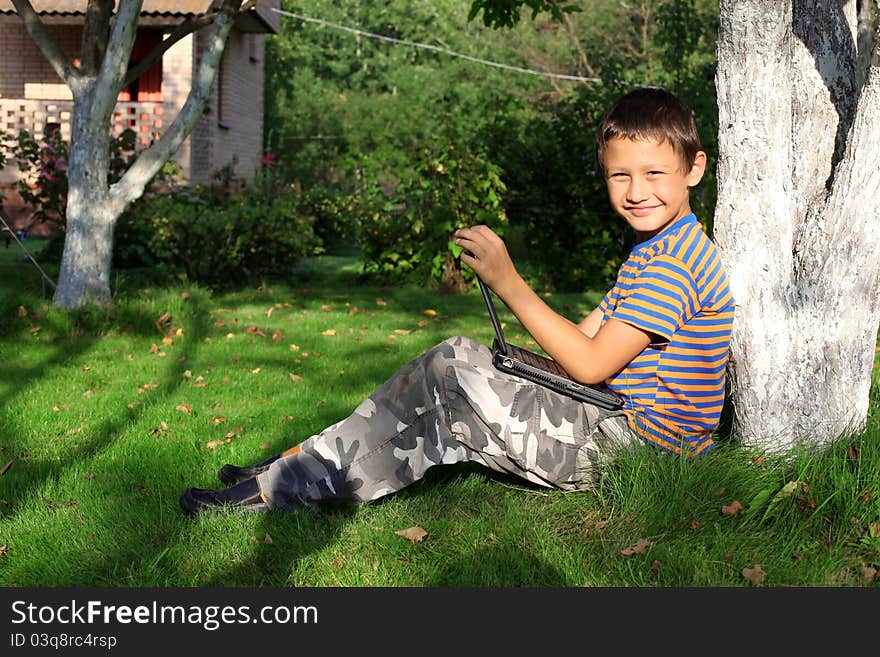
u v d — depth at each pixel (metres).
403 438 3.14
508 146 11.91
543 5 8.37
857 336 3.48
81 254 7.63
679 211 3.01
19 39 18.89
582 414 3.13
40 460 4.10
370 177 12.49
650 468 3.16
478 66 35.97
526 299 2.87
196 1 16.36
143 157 7.90
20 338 6.93
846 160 3.49
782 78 3.50
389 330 7.92
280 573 2.98
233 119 20.81
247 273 10.96
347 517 3.35
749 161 3.52
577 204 11.55
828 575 2.91
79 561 3.07
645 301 2.89
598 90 12.21
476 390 3.10
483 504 3.47
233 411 4.97
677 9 19.09
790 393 3.51
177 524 3.31
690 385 3.06
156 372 6.01
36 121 17.20
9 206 17.25
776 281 3.52
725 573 2.92
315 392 5.42
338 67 42.38
